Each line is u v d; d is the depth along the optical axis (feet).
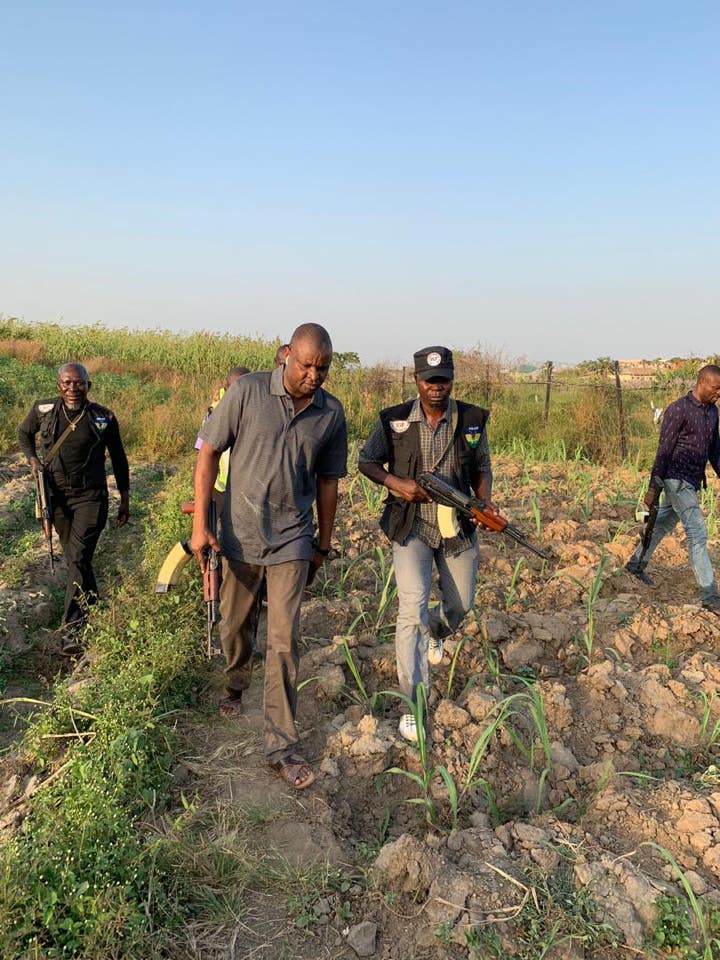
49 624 19.75
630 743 13.58
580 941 9.36
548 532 25.35
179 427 46.29
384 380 61.21
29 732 13.19
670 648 17.22
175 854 10.35
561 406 50.52
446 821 11.76
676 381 55.98
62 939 9.06
